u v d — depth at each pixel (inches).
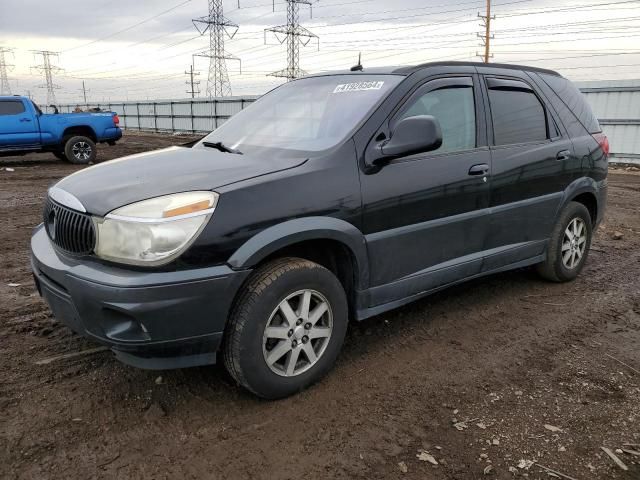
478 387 126.3
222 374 129.6
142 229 100.1
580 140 191.0
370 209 126.4
